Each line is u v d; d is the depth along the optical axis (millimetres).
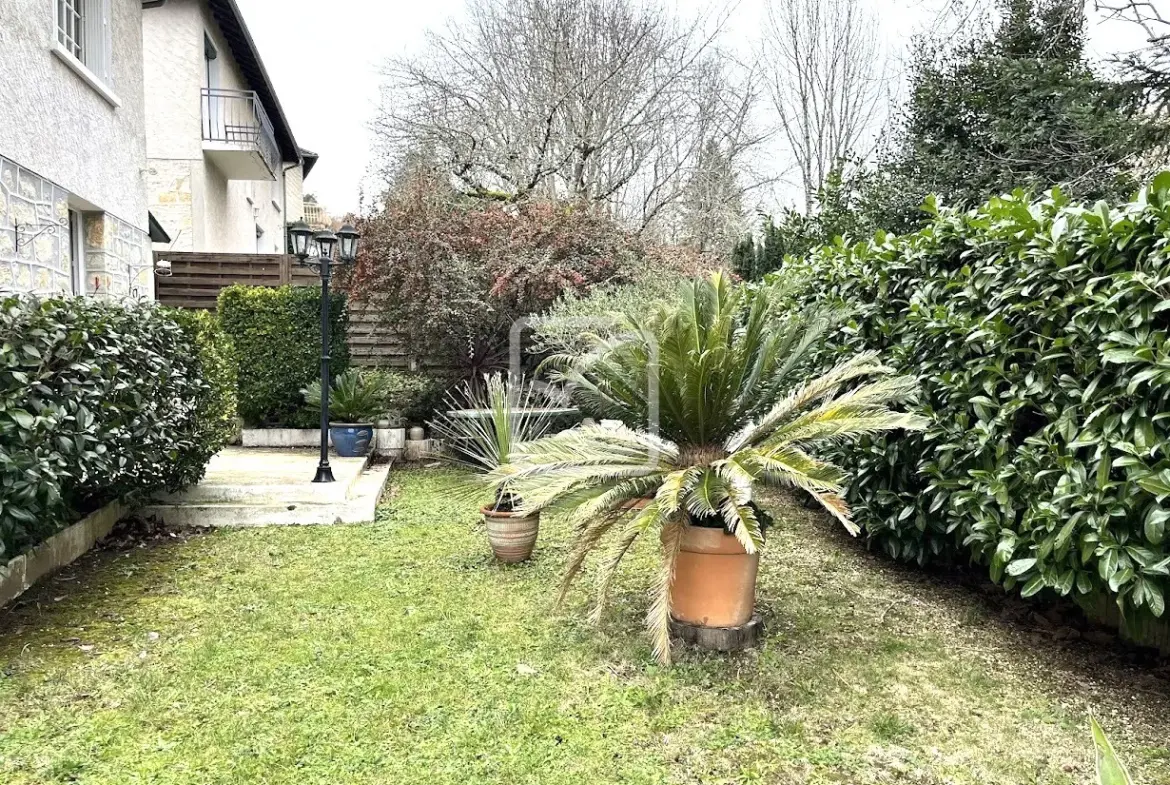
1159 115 7328
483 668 2873
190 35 11344
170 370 4430
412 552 4547
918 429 2924
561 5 13844
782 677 2814
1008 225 3152
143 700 2566
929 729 2459
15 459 2881
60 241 5738
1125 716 2551
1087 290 2674
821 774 2191
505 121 14125
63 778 2105
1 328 2965
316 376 8305
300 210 23016
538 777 2148
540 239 8172
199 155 11438
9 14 4977
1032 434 3209
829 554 4555
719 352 3080
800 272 5297
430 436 8352
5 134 4934
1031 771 2213
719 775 2180
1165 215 2449
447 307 7715
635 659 2963
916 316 3756
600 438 3275
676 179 15266
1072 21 7805
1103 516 2553
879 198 10445
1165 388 2457
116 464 3875
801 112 18328
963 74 10109
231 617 3396
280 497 5402
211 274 10227
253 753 2248
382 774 2152
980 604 3680
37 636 3143
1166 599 2559
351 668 2857
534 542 4402
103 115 6539
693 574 3111
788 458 2875
